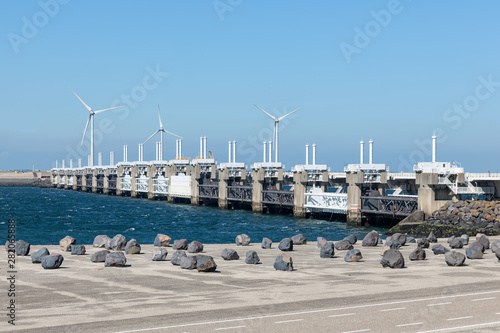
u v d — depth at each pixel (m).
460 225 104.12
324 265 49.00
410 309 29.64
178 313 29.16
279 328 25.95
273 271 45.00
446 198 116.00
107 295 34.41
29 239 101.94
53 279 40.78
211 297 33.59
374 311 29.23
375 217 137.38
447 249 57.41
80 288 36.94
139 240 102.69
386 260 46.75
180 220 152.88
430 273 43.31
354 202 136.88
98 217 160.62
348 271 44.94
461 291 34.84
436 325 26.25
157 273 43.88
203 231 121.88
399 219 127.31
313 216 159.62
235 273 43.91
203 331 25.50
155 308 30.42
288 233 118.25
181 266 46.28
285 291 35.56
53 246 65.12
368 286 37.25
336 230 124.75
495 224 99.19
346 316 28.17
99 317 28.33
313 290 35.88
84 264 49.31
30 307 30.84
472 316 27.95
